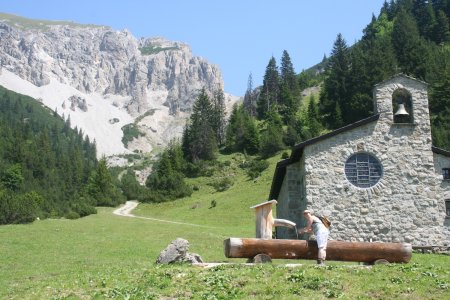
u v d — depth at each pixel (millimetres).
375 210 31656
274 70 160250
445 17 147375
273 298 13945
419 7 164125
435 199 31953
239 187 97562
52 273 24094
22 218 60281
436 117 98500
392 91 33500
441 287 14852
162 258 19422
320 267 16828
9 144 153875
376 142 32625
